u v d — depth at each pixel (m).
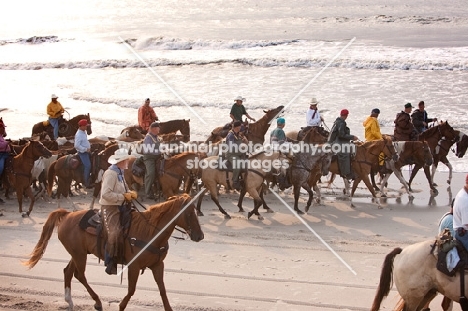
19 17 95.50
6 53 56.62
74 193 19.78
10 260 13.69
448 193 19.52
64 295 11.70
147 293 11.88
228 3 93.19
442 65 37.50
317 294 11.73
